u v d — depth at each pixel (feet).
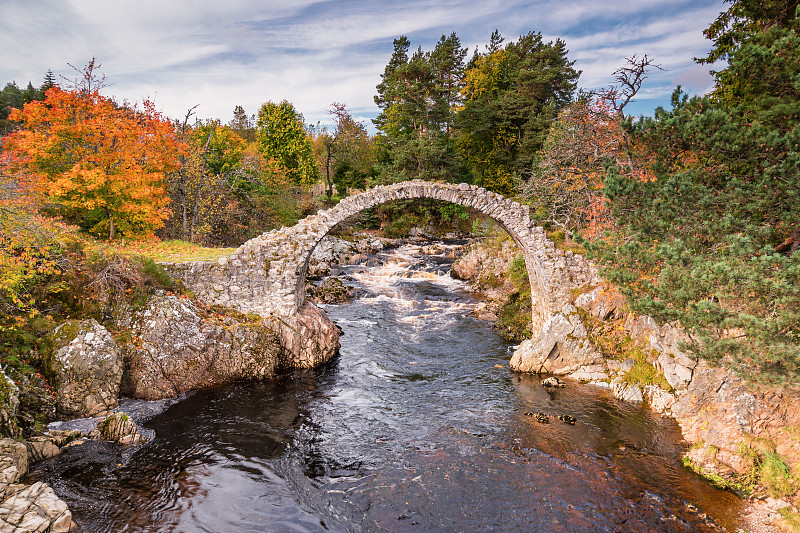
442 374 59.26
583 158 80.38
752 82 41.37
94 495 32.65
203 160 102.68
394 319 83.10
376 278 115.14
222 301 59.00
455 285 108.37
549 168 92.02
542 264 60.18
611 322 58.29
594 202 60.39
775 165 35.04
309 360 60.54
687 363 47.32
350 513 32.19
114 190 66.18
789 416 36.40
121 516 30.66
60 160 66.64
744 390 39.45
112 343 46.47
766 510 31.71
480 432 44.04
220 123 137.59
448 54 193.16
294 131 164.66
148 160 75.31
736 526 30.50
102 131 66.13
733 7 53.57
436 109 163.94
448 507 32.83
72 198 64.44
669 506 32.71
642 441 41.96
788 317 28.45
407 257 137.59
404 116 171.53
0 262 41.09
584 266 60.18
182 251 73.31
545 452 40.27
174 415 46.34
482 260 111.34
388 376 58.59
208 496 33.58
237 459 38.88
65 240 54.39
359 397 52.29
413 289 104.06
